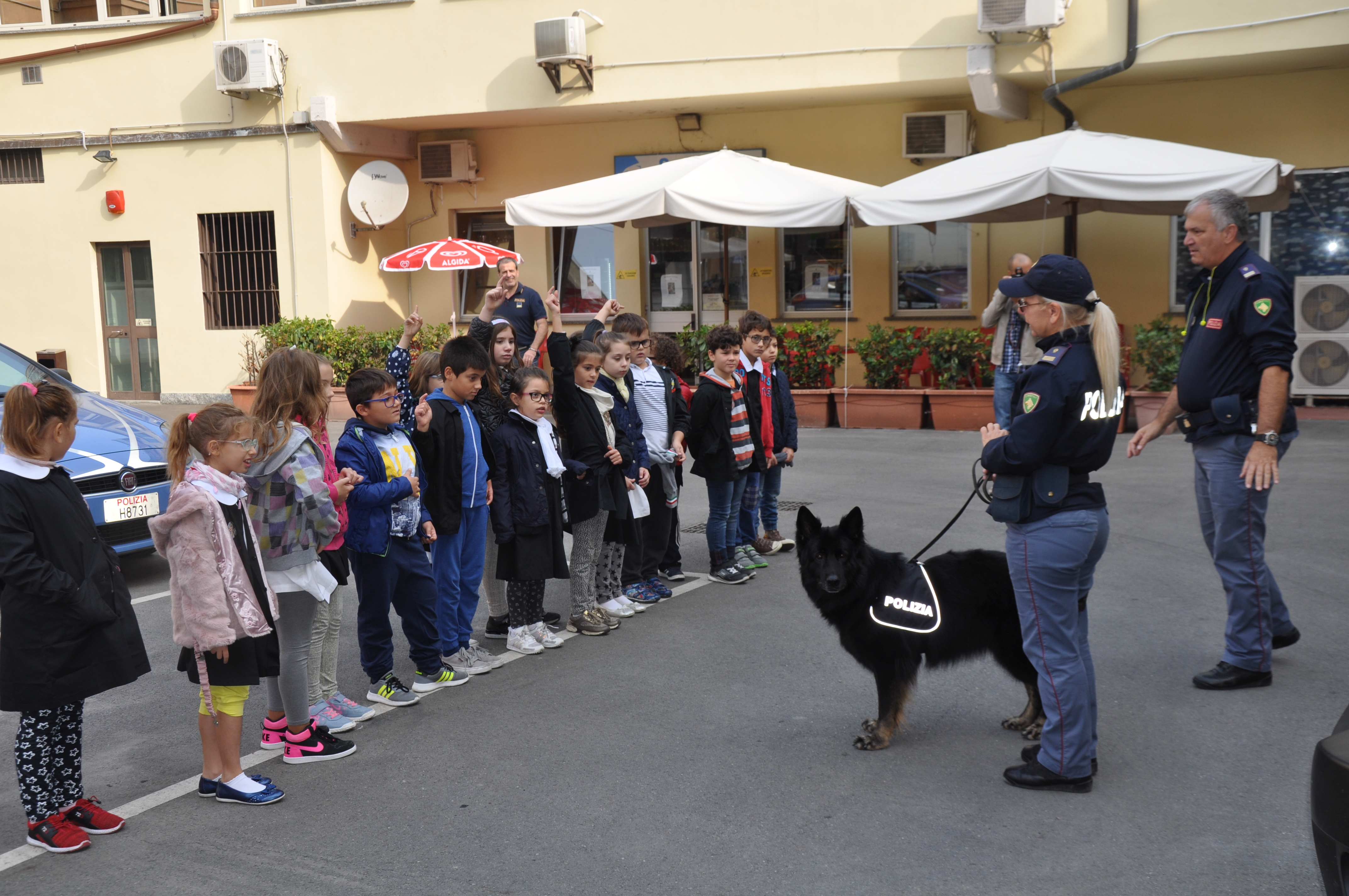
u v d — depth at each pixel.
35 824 3.54
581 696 4.88
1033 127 12.97
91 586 3.50
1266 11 10.70
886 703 4.18
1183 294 12.65
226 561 3.66
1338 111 11.73
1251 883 3.16
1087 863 3.30
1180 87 12.31
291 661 4.16
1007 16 11.25
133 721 4.75
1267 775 3.86
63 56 15.23
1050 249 13.19
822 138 13.88
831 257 14.23
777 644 5.54
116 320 15.88
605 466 5.62
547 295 5.57
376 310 15.54
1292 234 12.20
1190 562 6.67
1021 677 4.21
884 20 12.16
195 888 3.29
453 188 15.59
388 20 13.95
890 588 4.11
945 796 3.79
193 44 14.71
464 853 3.47
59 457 3.55
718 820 3.65
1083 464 3.60
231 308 15.24
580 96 13.38
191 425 3.73
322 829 3.66
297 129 14.45
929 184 10.73
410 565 4.79
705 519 8.53
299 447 4.10
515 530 5.19
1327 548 6.69
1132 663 5.04
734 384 6.52
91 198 15.45
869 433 11.84
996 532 7.56
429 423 4.75
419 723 4.60
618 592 6.07
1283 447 4.67
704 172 11.54
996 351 9.95
